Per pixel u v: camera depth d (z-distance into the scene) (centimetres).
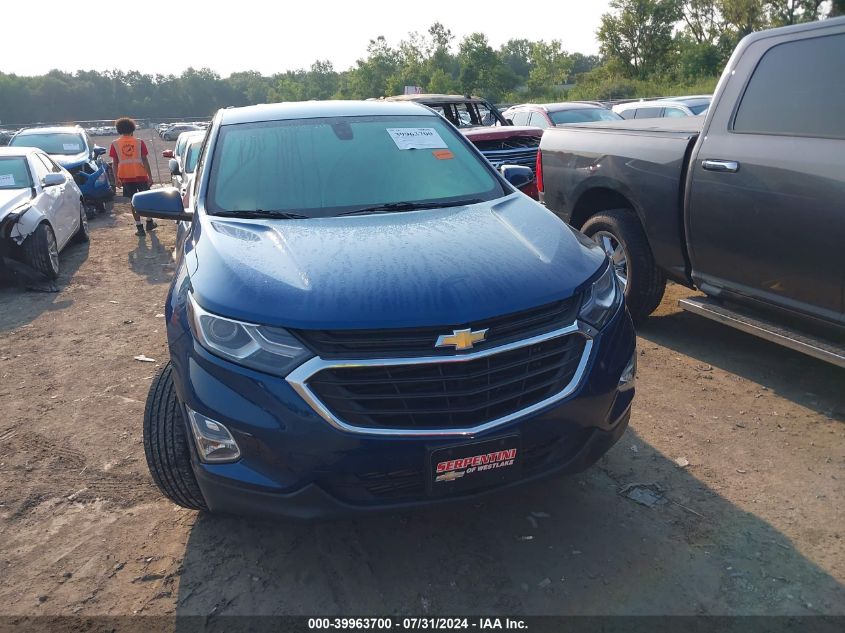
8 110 12325
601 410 253
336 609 250
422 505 235
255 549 285
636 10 5147
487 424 229
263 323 227
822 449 331
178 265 305
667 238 427
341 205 324
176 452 270
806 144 334
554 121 1193
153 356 514
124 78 13662
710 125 390
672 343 469
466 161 373
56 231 786
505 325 231
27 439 387
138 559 282
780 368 422
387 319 222
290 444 223
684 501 299
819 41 341
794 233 339
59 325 598
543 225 298
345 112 396
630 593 248
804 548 266
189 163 1046
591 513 294
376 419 224
